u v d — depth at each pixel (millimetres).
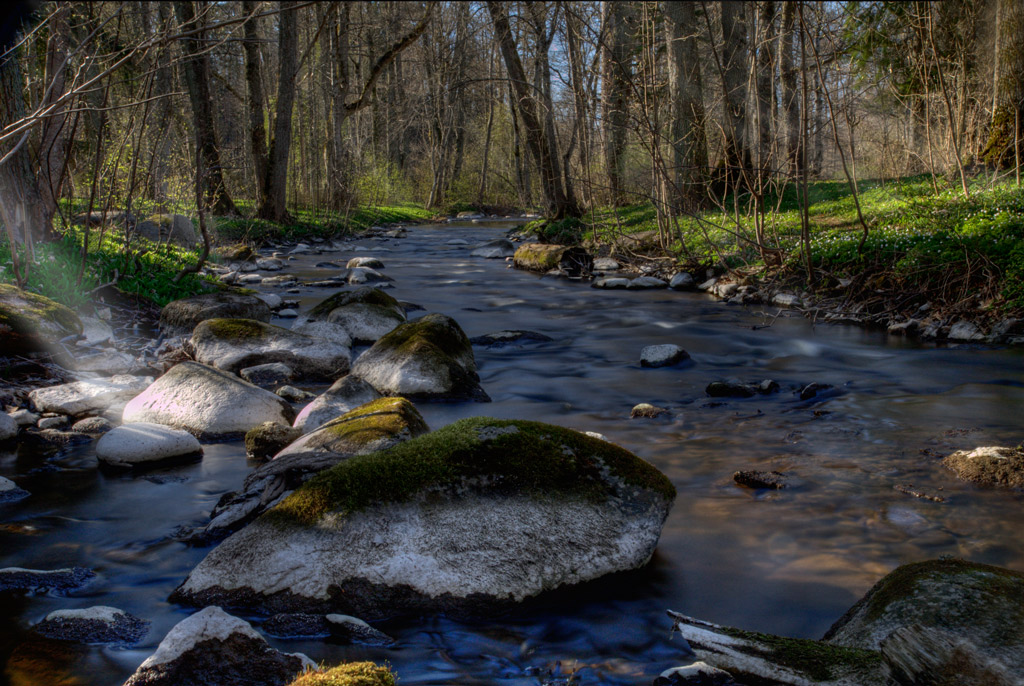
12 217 9242
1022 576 2953
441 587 3209
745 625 3150
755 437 5750
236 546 3350
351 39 37156
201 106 21719
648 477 3836
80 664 2768
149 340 8953
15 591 3301
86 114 11180
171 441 5113
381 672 2508
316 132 29844
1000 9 14352
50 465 4992
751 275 13391
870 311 10656
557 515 3541
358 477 3529
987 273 9734
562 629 3107
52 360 7102
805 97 10914
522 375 7906
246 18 4867
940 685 2502
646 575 3561
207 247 11156
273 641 2959
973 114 15086
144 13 14578
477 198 49438
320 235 26453
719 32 19047
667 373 8016
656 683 2699
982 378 7406
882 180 17719
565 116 22812
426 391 6805
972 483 4688
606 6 16500
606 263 17062
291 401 6680
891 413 6352
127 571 3531
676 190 14500
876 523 4121
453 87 18859
